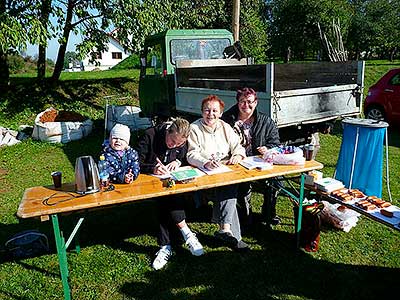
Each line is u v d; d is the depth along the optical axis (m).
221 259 2.98
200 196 3.25
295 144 4.36
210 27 12.09
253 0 13.81
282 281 2.69
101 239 3.34
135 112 8.03
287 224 3.57
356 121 3.90
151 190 2.45
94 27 8.68
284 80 4.46
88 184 2.39
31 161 5.91
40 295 2.56
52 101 9.30
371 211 2.65
